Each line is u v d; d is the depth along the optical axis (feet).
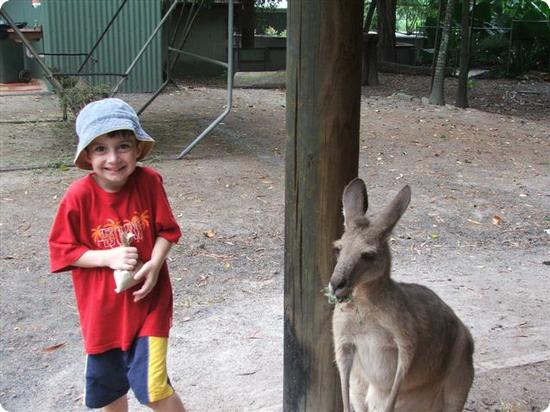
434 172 31.01
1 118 39.78
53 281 18.85
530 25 69.41
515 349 14.80
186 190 26.84
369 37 58.49
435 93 50.72
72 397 13.24
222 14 61.31
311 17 9.30
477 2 73.20
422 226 23.81
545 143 38.78
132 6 50.55
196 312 16.94
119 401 10.46
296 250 10.21
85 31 49.83
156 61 52.08
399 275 19.49
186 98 49.67
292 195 10.07
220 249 21.21
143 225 9.78
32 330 16.02
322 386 10.54
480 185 29.19
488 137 39.68
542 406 12.31
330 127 9.60
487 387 12.97
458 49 69.56
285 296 10.62
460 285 18.80
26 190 26.43
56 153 32.19
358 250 8.68
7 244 21.20
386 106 49.14
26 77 50.88
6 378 13.89
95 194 9.63
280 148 34.91
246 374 13.87
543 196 27.91
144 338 9.59
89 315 9.73
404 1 82.48
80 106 34.81
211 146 34.91
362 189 9.29
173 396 9.69
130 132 9.45
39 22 50.44
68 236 9.54
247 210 24.80
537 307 17.31
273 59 62.39
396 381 9.05
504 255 21.50
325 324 10.27
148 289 9.46
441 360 10.01
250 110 45.47
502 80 68.03
